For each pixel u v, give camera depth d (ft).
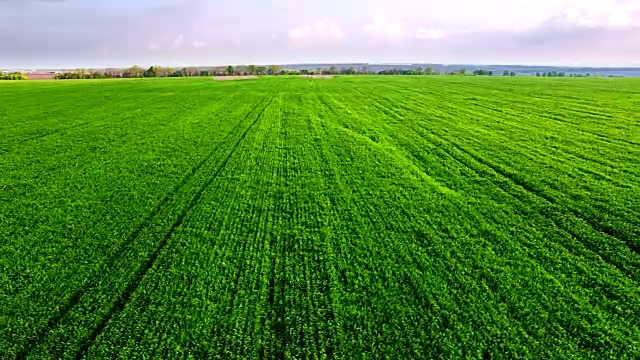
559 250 43.60
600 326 32.37
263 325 32.76
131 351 29.89
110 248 44.09
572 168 70.23
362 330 32.04
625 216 50.85
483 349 30.14
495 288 37.17
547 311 34.17
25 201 56.85
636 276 38.88
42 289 37.09
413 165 73.36
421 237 46.39
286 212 53.31
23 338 31.24
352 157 78.28
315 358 29.43
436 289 36.91
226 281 38.11
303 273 39.65
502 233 47.32
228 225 49.44
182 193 59.72
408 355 29.60
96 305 35.01
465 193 59.82
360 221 50.42
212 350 29.91
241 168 71.41
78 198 57.98
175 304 34.83
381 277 38.93
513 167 71.10
